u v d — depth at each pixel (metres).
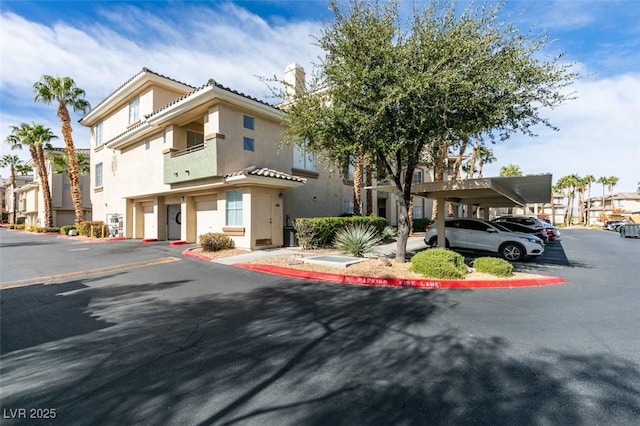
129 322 5.24
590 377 3.46
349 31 8.48
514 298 6.72
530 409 2.88
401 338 4.54
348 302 6.39
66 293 7.15
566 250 16.52
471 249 13.02
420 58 8.01
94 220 24.25
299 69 16.66
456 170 24.44
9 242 19.75
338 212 20.42
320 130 9.25
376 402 2.98
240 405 2.93
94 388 3.23
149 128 16.55
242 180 12.62
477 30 8.07
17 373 3.55
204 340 4.48
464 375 3.49
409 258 11.72
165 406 2.92
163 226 18.47
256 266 9.98
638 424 2.68
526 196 16.36
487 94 7.85
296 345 4.30
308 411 2.84
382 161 10.65
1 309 5.98
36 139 30.02
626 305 6.22
